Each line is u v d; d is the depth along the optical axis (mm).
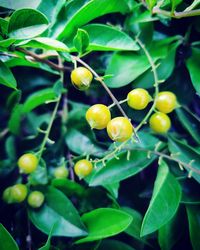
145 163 158
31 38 128
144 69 153
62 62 173
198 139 158
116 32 146
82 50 136
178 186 148
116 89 169
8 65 161
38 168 168
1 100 198
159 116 146
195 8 145
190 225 148
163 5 149
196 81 156
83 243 154
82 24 145
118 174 153
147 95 139
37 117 193
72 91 188
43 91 185
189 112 162
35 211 161
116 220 145
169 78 169
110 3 147
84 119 177
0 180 183
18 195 157
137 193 174
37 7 143
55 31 145
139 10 164
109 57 174
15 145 189
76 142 174
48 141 166
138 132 165
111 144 161
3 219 172
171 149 160
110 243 157
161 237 149
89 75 129
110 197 162
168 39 166
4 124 202
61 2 145
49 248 152
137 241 161
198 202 152
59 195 162
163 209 138
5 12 157
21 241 169
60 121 185
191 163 154
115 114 162
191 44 167
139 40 163
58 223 155
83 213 166
